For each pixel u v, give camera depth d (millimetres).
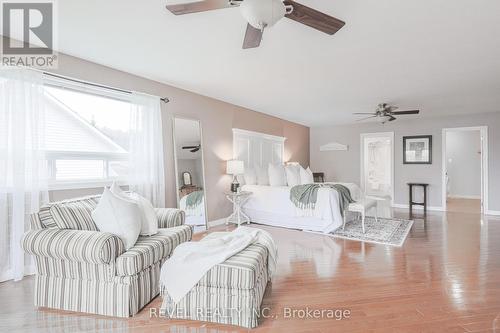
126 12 2205
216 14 2248
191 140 4555
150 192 3781
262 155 6430
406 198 7168
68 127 3195
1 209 2590
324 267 2973
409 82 4023
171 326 1918
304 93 4680
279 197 4996
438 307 2123
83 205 2414
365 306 2150
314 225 4656
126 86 3629
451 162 8758
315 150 8531
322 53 3006
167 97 4188
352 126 7961
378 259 3219
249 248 2234
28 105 2703
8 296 2342
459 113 6336
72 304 2100
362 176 7824
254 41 2225
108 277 2035
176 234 2605
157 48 2893
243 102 5352
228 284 1920
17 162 2623
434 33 2535
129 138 3600
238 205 5105
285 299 2270
